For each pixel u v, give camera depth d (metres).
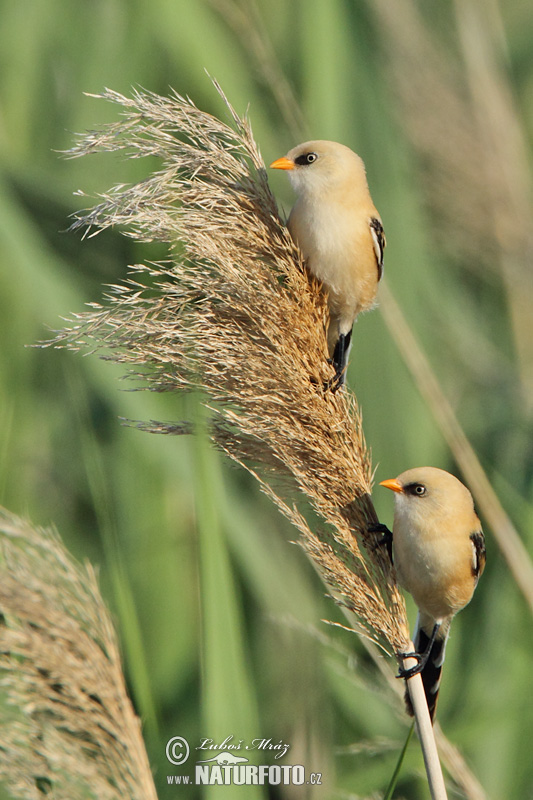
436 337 11.61
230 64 10.44
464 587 7.21
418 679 6.23
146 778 6.12
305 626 8.57
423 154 12.09
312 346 6.61
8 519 6.33
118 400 9.37
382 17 12.23
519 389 11.60
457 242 12.31
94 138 6.38
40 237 9.45
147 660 9.00
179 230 6.36
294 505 6.26
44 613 6.06
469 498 7.21
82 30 10.93
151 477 9.41
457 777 7.49
